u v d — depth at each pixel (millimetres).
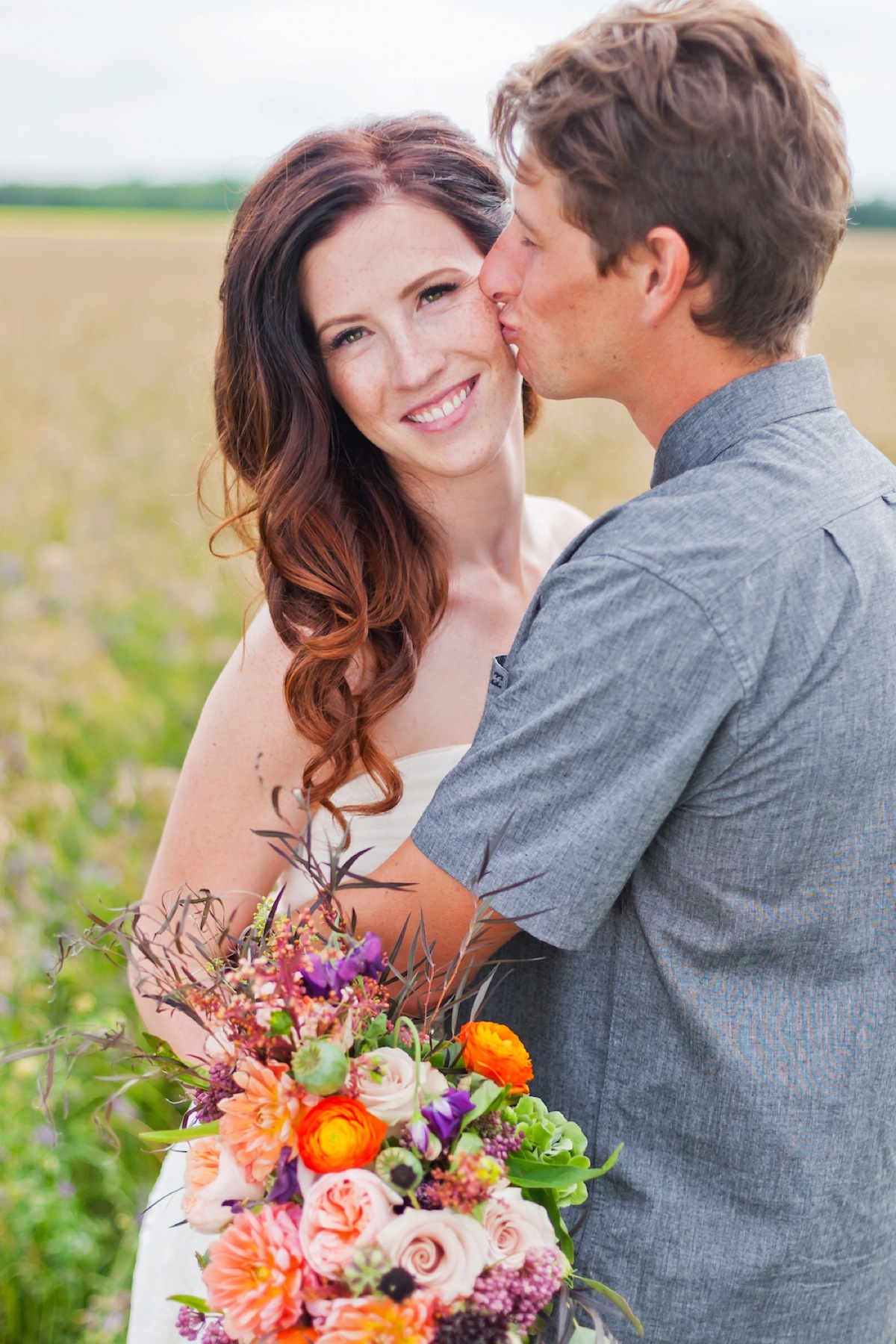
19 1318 2148
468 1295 962
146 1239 1589
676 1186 1284
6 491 7637
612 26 1146
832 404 1265
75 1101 2441
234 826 1627
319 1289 974
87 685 4480
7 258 25453
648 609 1108
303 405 1581
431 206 1479
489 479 1710
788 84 1120
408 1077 1047
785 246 1139
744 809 1163
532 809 1168
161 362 14133
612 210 1146
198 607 5344
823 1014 1247
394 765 1702
